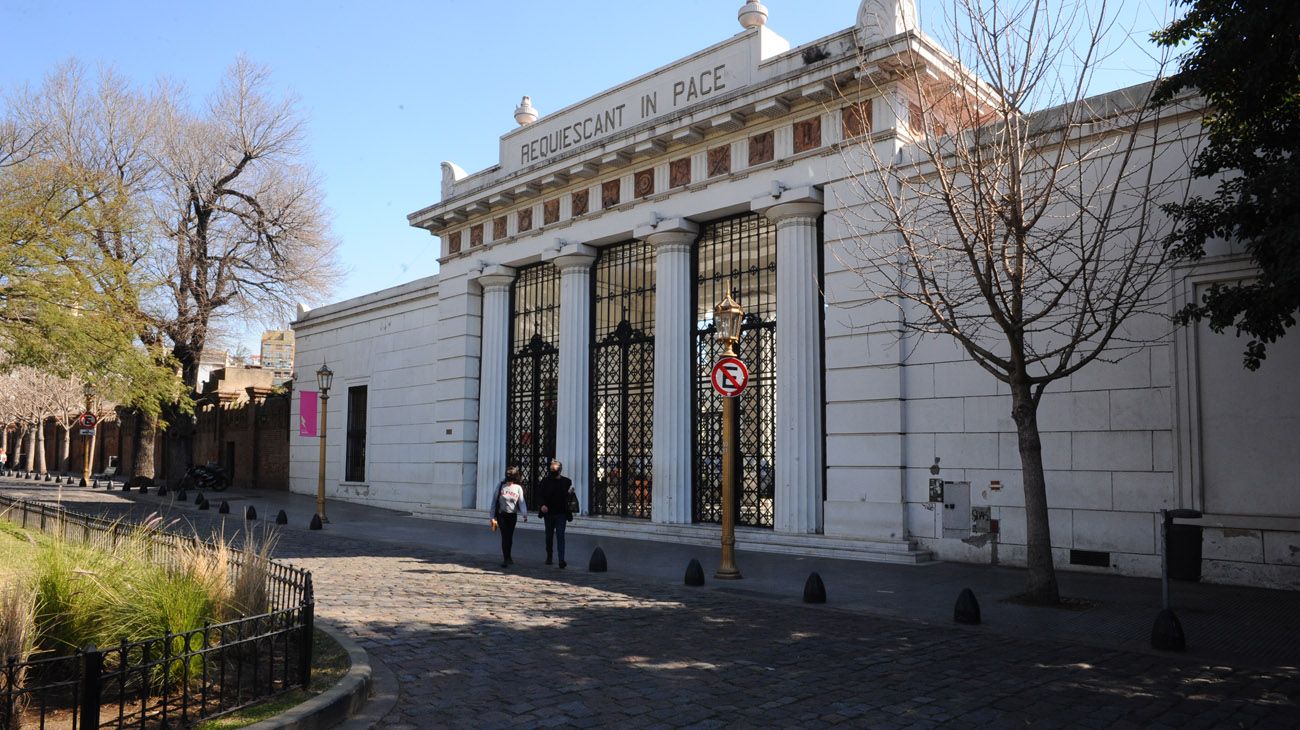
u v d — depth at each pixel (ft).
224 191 107.65
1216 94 32.68
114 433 180.14
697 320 62.80
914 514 49.37
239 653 19.06
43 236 66.13
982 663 25.64
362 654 24.36
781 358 55.42
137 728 17.53
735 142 59.21
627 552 53.52
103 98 99.86
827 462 52.49
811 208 55.11
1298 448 37.99
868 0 51.96
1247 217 31.65
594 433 69.56
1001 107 35.60
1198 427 40.52
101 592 21.77
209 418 137.80
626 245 69.15
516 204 76.95
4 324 65.77
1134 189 37.68
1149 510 41.63
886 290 49.26
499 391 78.48
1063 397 44.65
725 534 42.88
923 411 49.42
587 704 21.42
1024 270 38.65
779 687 23.02
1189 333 40.91
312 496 106.42
